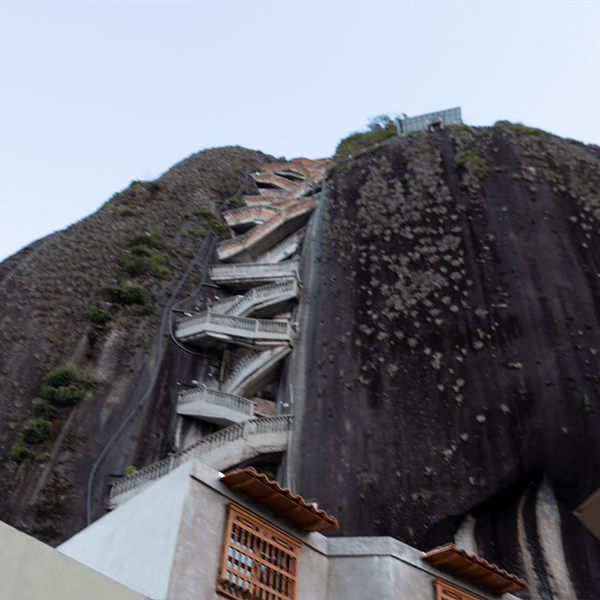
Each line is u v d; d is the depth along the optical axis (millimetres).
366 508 18703
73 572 7484
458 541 17109
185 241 38531
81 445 23578
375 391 22125
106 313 29781
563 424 17859
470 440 18703
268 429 23172
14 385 24984
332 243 29766
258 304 29875
